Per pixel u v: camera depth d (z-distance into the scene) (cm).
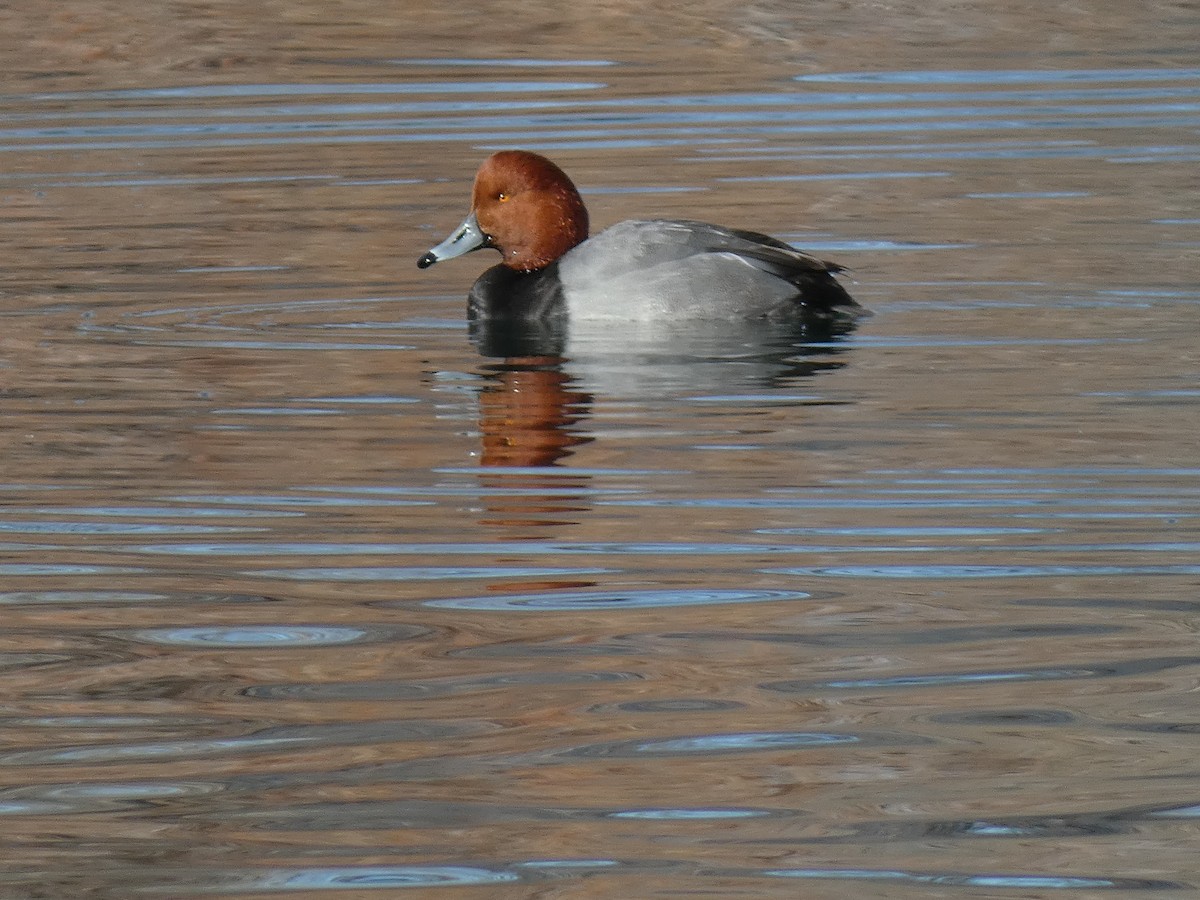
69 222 1708
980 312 1384
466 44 2370
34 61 2319
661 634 845
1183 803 687
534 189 1466
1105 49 2305
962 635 836
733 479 1052
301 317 1436
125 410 1209
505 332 1392
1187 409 1153
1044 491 1020
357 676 808
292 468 1091
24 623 872
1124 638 830
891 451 1092
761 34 2405
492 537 973
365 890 637
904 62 2255
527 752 734
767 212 1684
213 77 2241
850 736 742
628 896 630
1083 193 1720
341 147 1947
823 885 636
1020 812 681
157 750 743
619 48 2342
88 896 636
